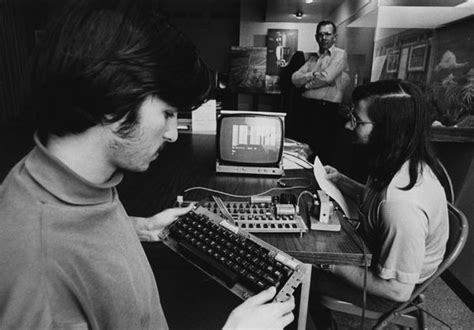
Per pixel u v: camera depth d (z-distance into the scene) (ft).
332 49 10.00
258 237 2.94
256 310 2.00
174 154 5.96
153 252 3.08
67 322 1.23
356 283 3.20
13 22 14.99
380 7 9.27
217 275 2.47
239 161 4.70
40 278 1.16
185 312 4.09
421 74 7.18
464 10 5.94
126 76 1.21
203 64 1.51
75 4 1.27
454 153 6.22
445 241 3.16
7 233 1.16
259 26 17.62
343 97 10.11
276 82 17.65
